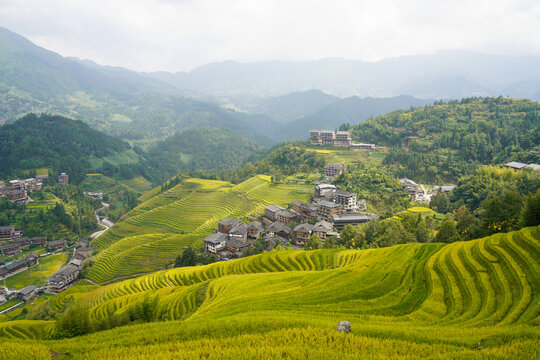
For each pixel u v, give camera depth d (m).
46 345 46.06
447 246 80.25
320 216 170.25
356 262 88.44
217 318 58.81
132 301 102.81
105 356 40.84
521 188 150.38
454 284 61.44
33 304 148.88
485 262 65.81
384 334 42.81
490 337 38.84
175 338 46.72
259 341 41.56
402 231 121.38
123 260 175.62
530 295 51.69
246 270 112.56
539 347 34.12
